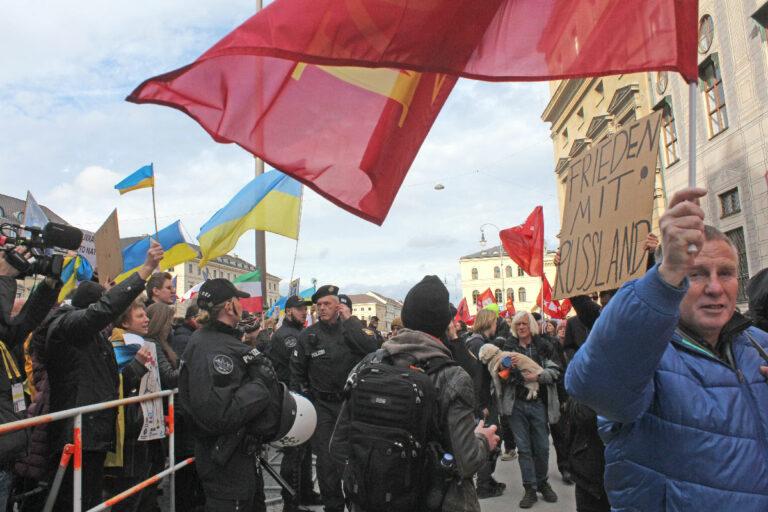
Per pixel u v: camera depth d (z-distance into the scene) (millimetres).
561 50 2459
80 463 3291
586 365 1564
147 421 4121
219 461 3523
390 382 2555
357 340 5254
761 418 1653
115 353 4367
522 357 5895
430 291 2842
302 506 5703
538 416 5895
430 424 2541
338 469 4988
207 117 2527
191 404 3523
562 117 34438
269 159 2623
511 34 2467
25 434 2854
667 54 2342
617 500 1762
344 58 2295
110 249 5113
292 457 5355
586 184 3037
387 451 2459
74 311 3617
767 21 14992
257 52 2219
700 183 18500
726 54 16859
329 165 2705
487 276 89250
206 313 3750
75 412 3262
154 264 3672
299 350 5465
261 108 2617
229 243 7516
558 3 2467
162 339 4926
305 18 2266
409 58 2367
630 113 24141
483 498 6125
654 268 1452
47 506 3197
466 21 2387
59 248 3346
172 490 4328
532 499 5703
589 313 3500
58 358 3607
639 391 1547
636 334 1444
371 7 2289
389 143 2781
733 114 16656
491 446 2709
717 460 1593
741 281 16656
